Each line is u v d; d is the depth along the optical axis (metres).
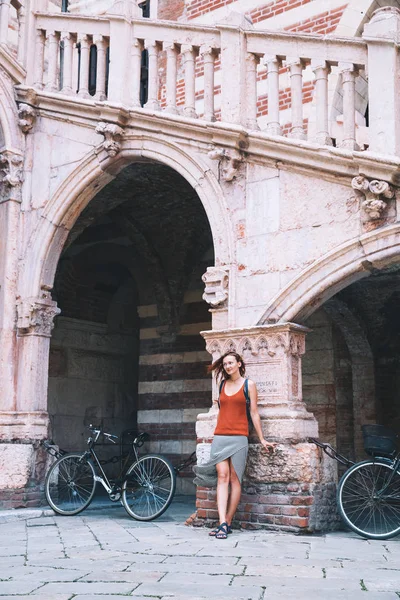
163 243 10.58
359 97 9.23
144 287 11.17
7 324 8.43
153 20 7.80
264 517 6.16
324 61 6.56
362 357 9.37
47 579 4.00
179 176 8.88
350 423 9.38
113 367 12.12
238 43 7.13
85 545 5.34
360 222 6.23
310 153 6.46
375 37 6.16
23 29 8.92
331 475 6.40
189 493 10.16
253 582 3.88
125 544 5.36
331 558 4.71
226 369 6.18
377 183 6.01
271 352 6.45
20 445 8.00
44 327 8.51
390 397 9.34
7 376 8.32
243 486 6.31
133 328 12.53
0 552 5.06
